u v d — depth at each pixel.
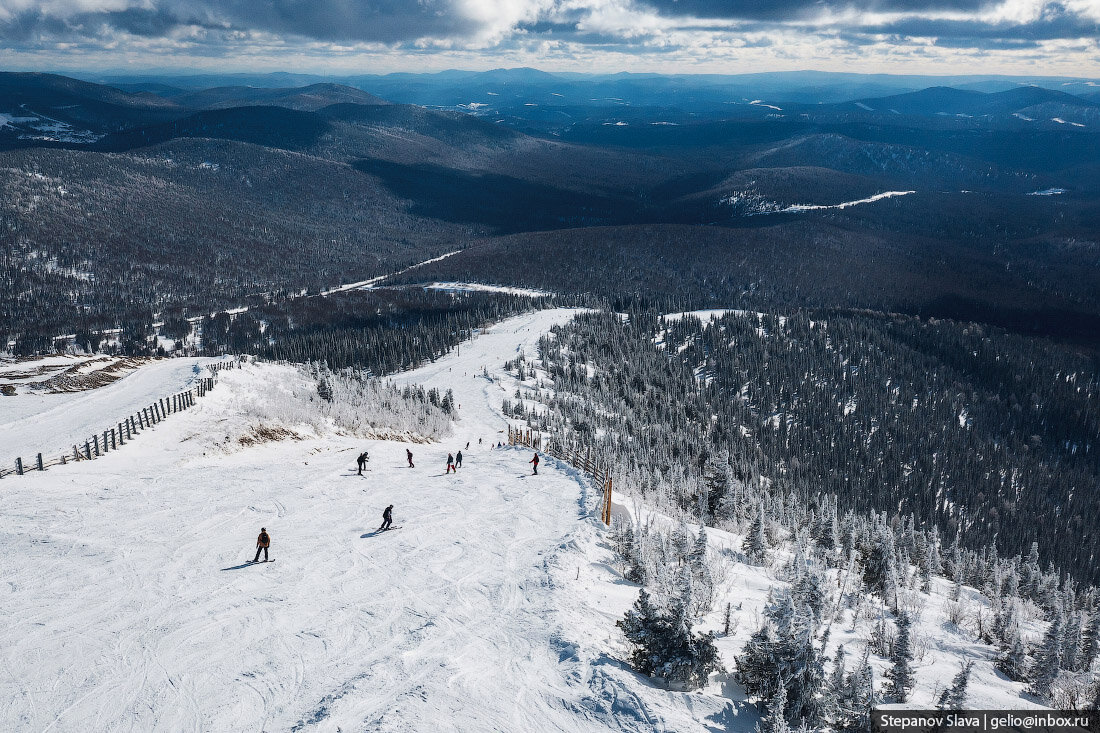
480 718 17.06
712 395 175.38
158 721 16.81
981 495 162.75
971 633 35.00
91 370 73.38
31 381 65.88
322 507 36.16
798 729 17.59
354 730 16.23
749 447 146.38
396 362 174.50
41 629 21.34
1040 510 164.75
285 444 51.41
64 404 57.34
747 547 39.16
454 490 41.28
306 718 16.86
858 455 169.38
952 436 189.12
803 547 48.31
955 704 20.80
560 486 42.72
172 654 20.06
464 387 139.12
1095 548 149.25
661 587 24.98
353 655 20.25
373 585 25.80
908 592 42.06
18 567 25.83
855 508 134.62
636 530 32.19
